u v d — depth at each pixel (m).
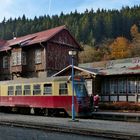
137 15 131.88
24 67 45.12
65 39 46.75
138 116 24.88
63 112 28.27
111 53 102.94
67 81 27.70
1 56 49.94
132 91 34.41
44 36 44.56
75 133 17.75
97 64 54.56
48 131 18.69
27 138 16.14
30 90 30.84
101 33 131.50
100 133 16.86
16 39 51.47
